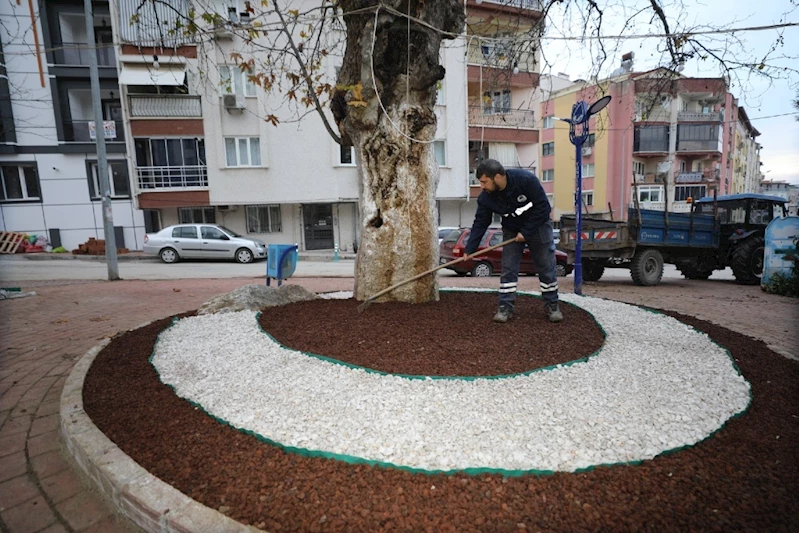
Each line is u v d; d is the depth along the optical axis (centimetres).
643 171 3419
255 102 2014
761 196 1149
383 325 404
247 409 274
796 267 862
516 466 215
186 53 1883
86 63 2152
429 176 506
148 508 197
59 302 773
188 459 232
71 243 2209
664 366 340
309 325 420
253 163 2080
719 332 459
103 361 377
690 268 1201
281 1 1525
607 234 1043
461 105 2205
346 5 506
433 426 246
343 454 225
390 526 182
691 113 3278
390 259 503
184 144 2033
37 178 2138
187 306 734
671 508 190
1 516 219
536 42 620
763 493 200
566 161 3525
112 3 1800
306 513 190
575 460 219
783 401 295
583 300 607
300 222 2286
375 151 498
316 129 2084
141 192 1981
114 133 2100
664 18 606
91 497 231
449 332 387
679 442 236
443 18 512
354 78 514
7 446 280
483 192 443
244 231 2238
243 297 541
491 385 289
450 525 181
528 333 396
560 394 282
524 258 1359
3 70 2000
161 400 296
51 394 356
